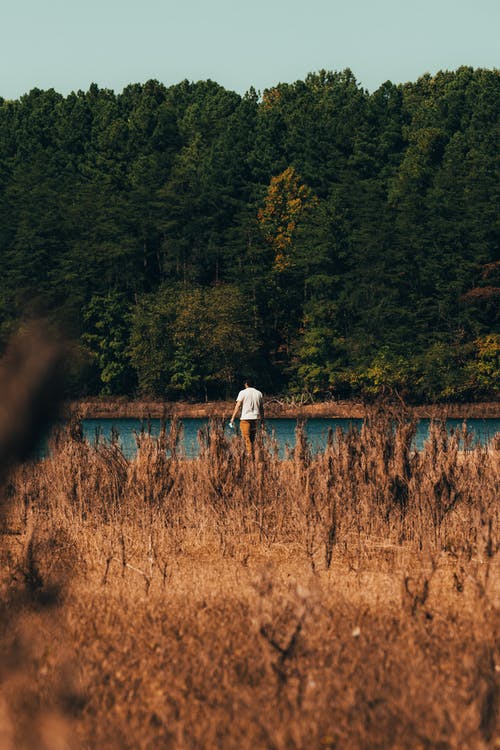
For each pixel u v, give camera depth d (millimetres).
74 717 5477
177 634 7234
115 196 114188
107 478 13961
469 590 8836
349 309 95875
